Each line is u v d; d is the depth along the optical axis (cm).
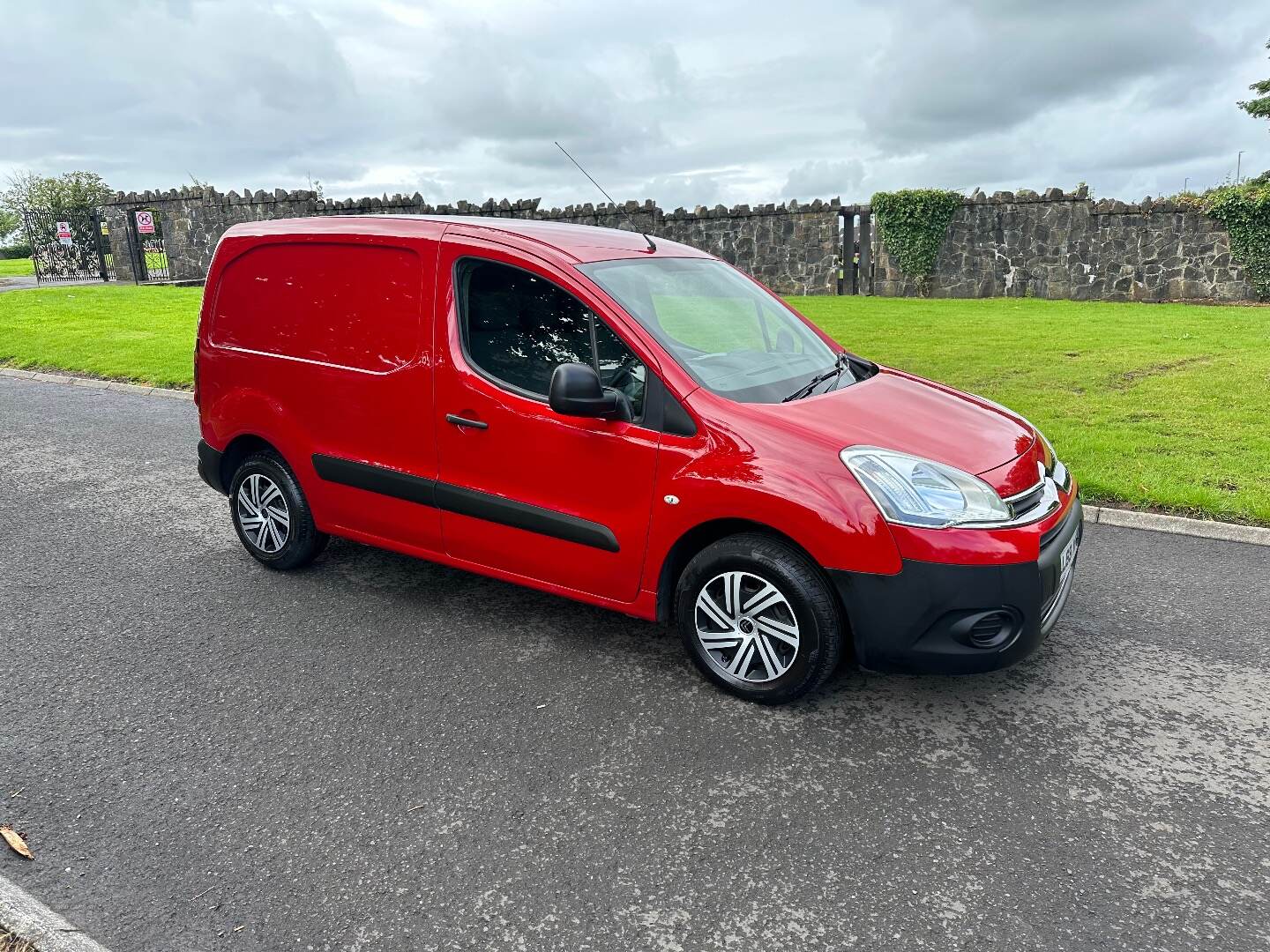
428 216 441
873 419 365
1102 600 466
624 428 368
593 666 404
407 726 355
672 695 377
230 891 265
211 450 523
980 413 408
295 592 489
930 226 2169
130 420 959
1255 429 772
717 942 245
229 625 449
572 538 390
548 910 257
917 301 2080
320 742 344
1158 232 1998
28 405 1043
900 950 241
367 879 270
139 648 425
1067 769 323
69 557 548
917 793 309
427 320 419
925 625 328
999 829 290
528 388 393
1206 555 527
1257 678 386
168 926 251
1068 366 1127
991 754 332
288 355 473
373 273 438
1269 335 1388
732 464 344
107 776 323
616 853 281
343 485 465
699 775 321
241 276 492
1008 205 2106
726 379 375
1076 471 654
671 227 2391
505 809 303
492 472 406
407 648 423
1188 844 282
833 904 258
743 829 292
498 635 436
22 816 300
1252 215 1903
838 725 352
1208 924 249
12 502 665
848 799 306
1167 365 1119
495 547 418
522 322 397
